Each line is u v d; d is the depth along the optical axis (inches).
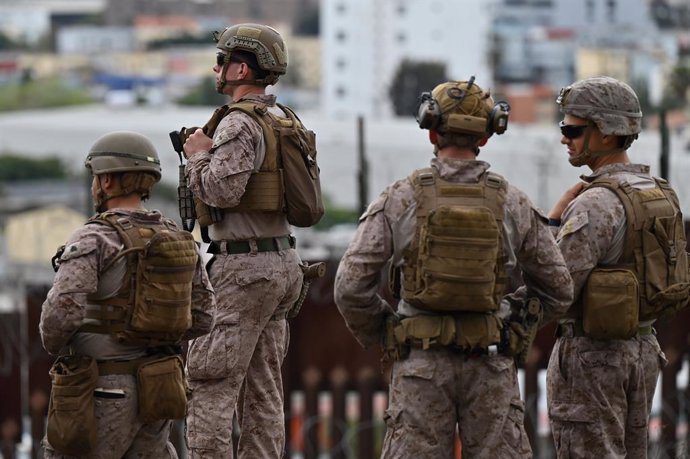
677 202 719.7
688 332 1011.3
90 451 611.5
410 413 624.1
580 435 708.0
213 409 695.7
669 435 1006.4
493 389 627.2
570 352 709.3
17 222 5290.4
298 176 693.9
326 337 1002.7
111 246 610.5
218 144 672.4
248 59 702.5
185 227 703.1
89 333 615.5
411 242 620.7
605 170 717.3
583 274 692.7
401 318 634.8
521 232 631.8
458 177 628.1
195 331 649.6
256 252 697.0
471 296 606.5
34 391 994.7
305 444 1002.7
